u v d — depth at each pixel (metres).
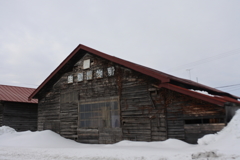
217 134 9.02
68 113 15.73
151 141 11.51
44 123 17.33
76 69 15.86
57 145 13.13
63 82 16.56
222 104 9.11
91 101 14.48
